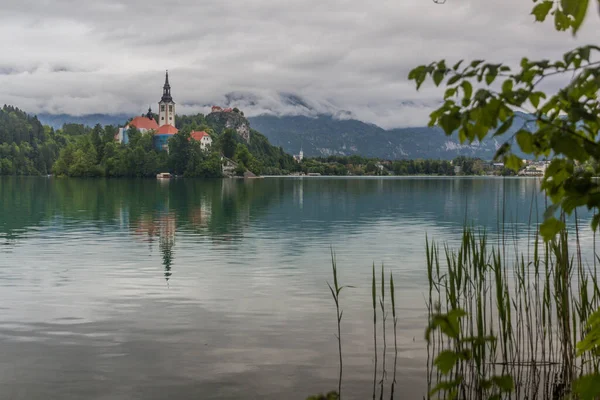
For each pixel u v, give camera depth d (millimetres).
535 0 2969
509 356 8391
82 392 7641
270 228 29469
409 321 10828
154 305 12281
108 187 95000
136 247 21812
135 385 7871
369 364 8617
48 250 20906
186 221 33594
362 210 43094
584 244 20438
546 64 2812
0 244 22672
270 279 15250
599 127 3088
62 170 179750
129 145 196000
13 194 68688
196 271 16422
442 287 13711
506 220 33594
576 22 2225
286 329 10461
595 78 2625
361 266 17266
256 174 194250
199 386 7863
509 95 2828
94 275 15797
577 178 3082
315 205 49188
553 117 3029
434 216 37312
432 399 7273
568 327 6273
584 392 2637
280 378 8133
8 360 8789
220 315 11445
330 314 11484
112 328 10508
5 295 13234
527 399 6996
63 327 10570
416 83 3021
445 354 2883
